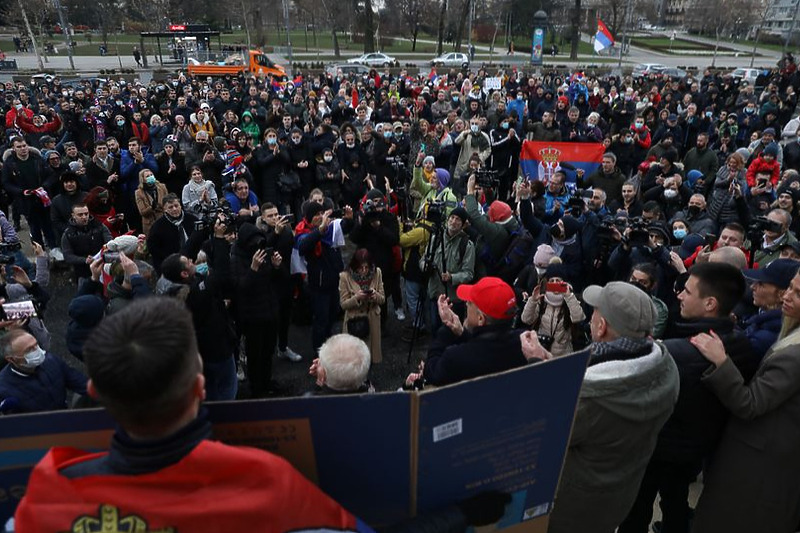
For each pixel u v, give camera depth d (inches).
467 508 57.0
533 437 57.5
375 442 51.3
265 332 183.8
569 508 87.4
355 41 2396.7
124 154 319.0
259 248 176.4
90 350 39.8
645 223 180.9
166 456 39.6
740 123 559.5
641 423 82.7
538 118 576.7
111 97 634.2
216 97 605.9
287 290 208.7
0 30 2249.0
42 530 38.9
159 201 282.5
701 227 231.6
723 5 2527.1
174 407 40.3
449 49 2278.5
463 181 380.8
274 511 39.8
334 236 204.5
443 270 205.9
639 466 87.9
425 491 55.2
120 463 40.1
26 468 47.1
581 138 471.2
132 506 38.6
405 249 230.5
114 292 152.8
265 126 496.7
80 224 227.8
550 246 201.2
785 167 390.3
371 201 213.6
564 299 153.2
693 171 304.2
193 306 149.6
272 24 2564.0
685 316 104.5
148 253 258.8
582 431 81.4
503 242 206.1
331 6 2108.8
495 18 2301.9
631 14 2465.6
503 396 53.4
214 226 181.5
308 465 52.1
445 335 114.0
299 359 220.2
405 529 52.3
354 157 354.6
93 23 2321.6
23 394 128.6
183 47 1535.4
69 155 323.3
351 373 98.7
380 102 683.4
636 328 83.2
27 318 143.3
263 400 48.1
